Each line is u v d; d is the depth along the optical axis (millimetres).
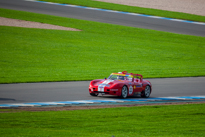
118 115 44875
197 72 105812
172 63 121688
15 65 103688
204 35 169500
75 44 142000
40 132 34219
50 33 154875
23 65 104688
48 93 63438
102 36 158125
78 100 56719
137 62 120125
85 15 190750
